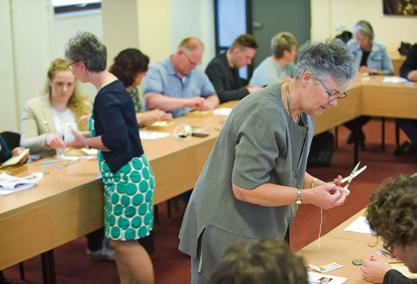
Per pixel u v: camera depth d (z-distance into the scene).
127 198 3.06
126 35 6.61
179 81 4.73
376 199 1.69
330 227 4.54
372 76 6.38
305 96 2.02
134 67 4.01
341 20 8.38
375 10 8.18
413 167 5.91
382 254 2.25
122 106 2.96
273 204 2.07
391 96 5.72
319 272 2.13
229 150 2.13
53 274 3.22
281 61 5.50
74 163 3.50
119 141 2.95
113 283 3.77
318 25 8.52
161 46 6.82
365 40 6.88
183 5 8.66
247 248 1.08
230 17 9.11
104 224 3.23
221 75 5.21
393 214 1.61
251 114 2.05
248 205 2.14
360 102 5.87
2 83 5.96
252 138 2.03
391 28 8.13
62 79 3.66
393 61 7.77
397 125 6.35
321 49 1.98
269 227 2.17
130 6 6.53
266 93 2.08
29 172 3.34
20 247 2.85
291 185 2.16
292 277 1.03
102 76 2.99
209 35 9.16
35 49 6.25
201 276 2.24
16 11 6.00
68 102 3.81
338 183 2.34
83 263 4.07
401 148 6.34
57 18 6.75
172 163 3.71
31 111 3.70
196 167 3.91
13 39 6.02
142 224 3.14
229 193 2.15
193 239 2.25
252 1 8.95
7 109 6.05
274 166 2.10
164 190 3.68
